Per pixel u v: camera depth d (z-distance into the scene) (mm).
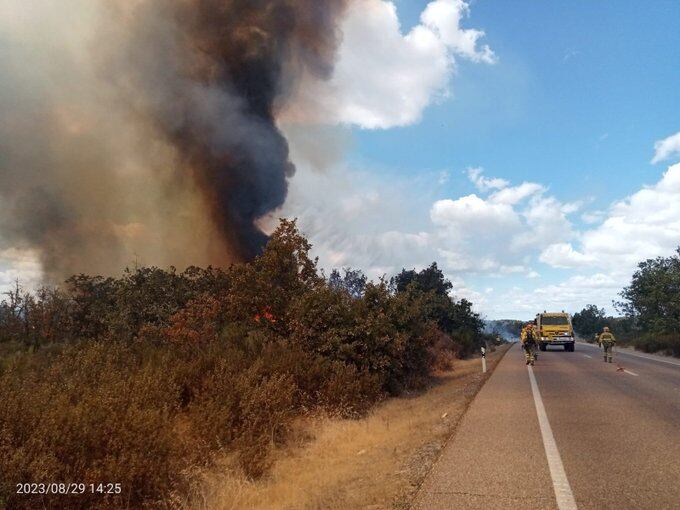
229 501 6105
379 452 7789
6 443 5188
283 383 10625
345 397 12156
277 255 17766
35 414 5590
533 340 21391
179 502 5988
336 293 16203
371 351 15297
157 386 8273
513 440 7625
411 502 5074
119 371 9102
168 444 6414
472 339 35688
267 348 13883
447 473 5996
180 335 17156
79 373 8398
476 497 5172
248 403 8836
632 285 44781
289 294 17469
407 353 17109
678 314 36719
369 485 5875
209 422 7863
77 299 22109
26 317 21344
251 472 7238
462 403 11469
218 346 13367
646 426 8562
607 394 12375
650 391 12867
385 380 15422
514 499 5102
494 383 15195
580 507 4887
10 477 4812
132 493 5773
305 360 13062
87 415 5871
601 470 6062
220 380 9508
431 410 11633
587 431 8211
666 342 29828
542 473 5953
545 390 13266
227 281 22141
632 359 24875
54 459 5141
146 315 19906
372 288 17391
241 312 17562
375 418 11555
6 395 5723
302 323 15445
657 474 5898
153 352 11641
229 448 7820
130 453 5793
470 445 7367
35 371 9539
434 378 20203
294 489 6316
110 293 22203
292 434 9633
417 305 18219
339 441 9273
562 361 23625
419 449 7391
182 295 21688
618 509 4840
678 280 36969
